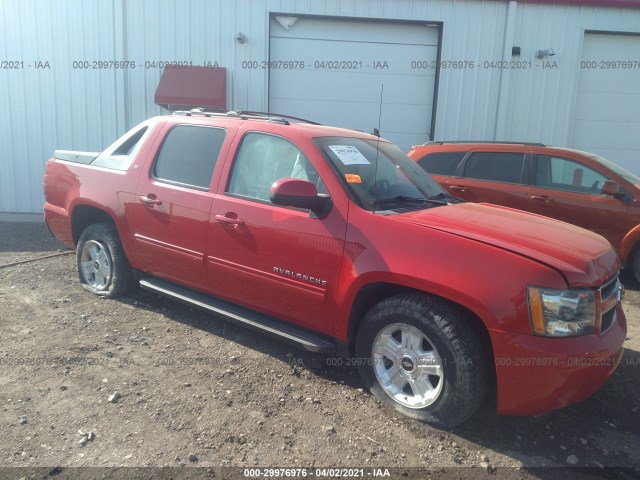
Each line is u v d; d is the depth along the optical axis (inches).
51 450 116.7
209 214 164.7
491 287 119.1
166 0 396.8
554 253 125.0
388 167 166.6
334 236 140.0
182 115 191.9
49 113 408.5
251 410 135.8
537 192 275.3
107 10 397.1
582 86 430.9
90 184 202.2
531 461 121.8
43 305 200.2
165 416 131.3
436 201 163.0
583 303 119.3
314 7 401.7
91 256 213.2
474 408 125.3
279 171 157.2
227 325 187.5
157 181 182.5
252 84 408.2
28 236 341.4
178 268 176.7
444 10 406.3
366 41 414.0
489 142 305.6
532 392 117.3
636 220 255.0
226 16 399.5
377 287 137.4
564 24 414.0
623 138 439.2
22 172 414.0
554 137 428.5
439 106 418.6
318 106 420.5
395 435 128.1
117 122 410.0
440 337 125.0
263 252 152.8
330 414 135.4
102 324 184.5
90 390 141.8
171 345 170.4
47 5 396.2
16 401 134.9
